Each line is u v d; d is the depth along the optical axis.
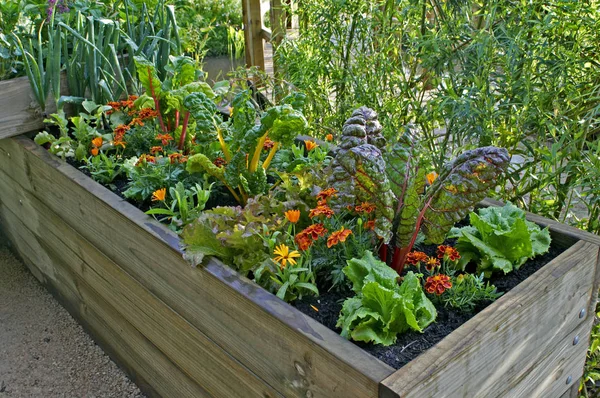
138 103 2.47
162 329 1.95
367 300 1.35
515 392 1.48
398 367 1.22
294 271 1.48
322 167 1.99
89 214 2.16
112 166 2.23
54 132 2.72
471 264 1.63
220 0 5.15
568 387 1.74
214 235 1.65
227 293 1.51
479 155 1.46
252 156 1.94
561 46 1.91
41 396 2.33
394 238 1.62
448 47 2.11
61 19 2.77
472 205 1.49
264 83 3.07
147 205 2.07
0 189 3.08
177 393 2.04
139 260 1.92
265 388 1.51
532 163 1.99
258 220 1.67
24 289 3.01
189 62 2.45
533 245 1.61
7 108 2.58
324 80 2.85
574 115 1.99
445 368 1.18
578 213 2.76
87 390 2.36
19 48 2.65
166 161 2.18
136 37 2.88
